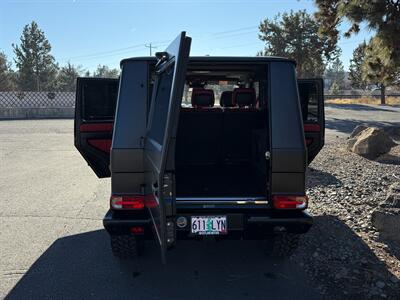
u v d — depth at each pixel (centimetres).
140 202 395
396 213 512
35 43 6084
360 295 376
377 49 1080
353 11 1029
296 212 395
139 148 394
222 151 583
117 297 377
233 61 405
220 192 452
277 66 397
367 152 1134
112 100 455
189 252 486
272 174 386
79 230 562
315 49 3953
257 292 386
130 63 408
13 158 1226
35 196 757
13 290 390
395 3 1002
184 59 274
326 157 1138
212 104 572
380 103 4603
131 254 448
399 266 435
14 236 537
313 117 457
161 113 322
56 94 3294
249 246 504
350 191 739
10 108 3053
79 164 1121
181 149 581
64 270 435
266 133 436
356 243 493
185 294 383
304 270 432
